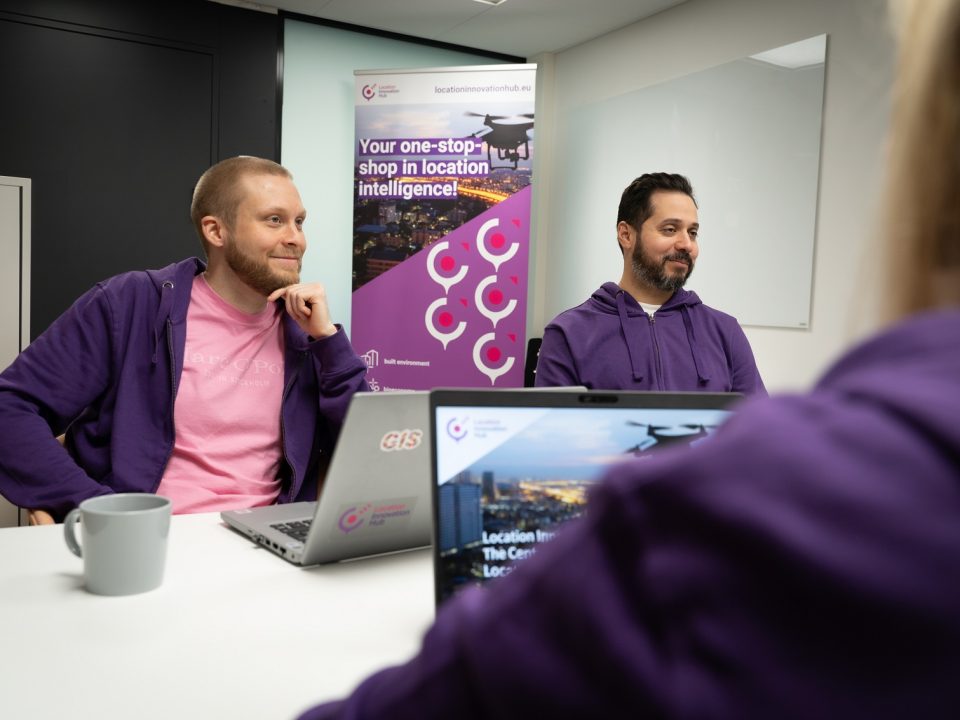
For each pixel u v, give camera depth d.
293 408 1.74
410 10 4.28
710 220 3.88
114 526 0.92
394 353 4.43
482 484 0.80
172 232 4.07
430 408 0.80
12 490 1.49
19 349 2.74
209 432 1.68
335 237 4.62
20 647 0.78
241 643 0.81
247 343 1.76
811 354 3.41
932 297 0.25
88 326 1.65
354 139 4.56
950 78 0.25
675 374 2.27
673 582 0.21
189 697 0.68
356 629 0.86
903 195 0.26
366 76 4.34
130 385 1.64
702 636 0.20
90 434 1.67
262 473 1.71
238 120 4.22
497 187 4.31
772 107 3.55
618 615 0.21
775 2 3.55
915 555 0.19
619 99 4.46
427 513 1.13
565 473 0.81
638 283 2.38
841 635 0.19
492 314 4.36
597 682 0.21
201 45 4.09
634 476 0.23
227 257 1.73
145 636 0.82
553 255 5.09
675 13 4.10
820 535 0.19
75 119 3.81
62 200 3.81
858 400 0.22
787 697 0.19
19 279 2.74
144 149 3.98
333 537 1.06
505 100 4.27
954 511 0.19
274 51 4.29
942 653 0.19
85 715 0.65
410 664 0.28
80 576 1.00
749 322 3.68
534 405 0.82
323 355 1.71
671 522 0.21
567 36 4.65
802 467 0.20
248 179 1.72
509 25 4.48
